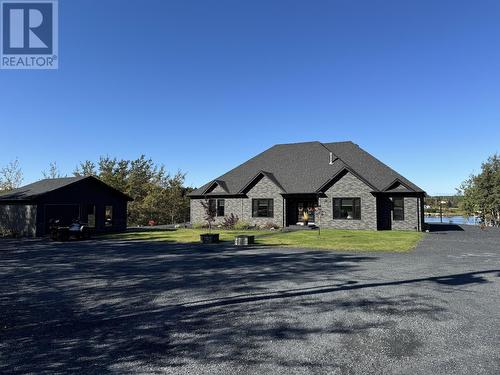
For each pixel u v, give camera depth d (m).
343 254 14.48
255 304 7.43
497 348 5.11
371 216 27.17
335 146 34.06
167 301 7.77
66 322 6.50
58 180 30.52
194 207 34.09
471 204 37.94
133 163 53.94
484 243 17.97
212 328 6.05
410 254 14.26
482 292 8.17
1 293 8.77
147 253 15.67
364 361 4.72
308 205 30.19
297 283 9.28
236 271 11.08
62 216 30.20
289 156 34.34
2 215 27.66
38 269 12.06
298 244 18.20
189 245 18.73
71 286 9.44
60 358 4.94
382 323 6.18
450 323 6.15
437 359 4.77
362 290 8.43
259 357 4.88
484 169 36.22
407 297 7.79
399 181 27.19
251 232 25.89
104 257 14.64
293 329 5.95
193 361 4.78
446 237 21.22
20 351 5.20
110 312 7.07
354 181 27.92
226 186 32.69
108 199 31.02
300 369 4.51
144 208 45.03
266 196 30.42
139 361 4.80
